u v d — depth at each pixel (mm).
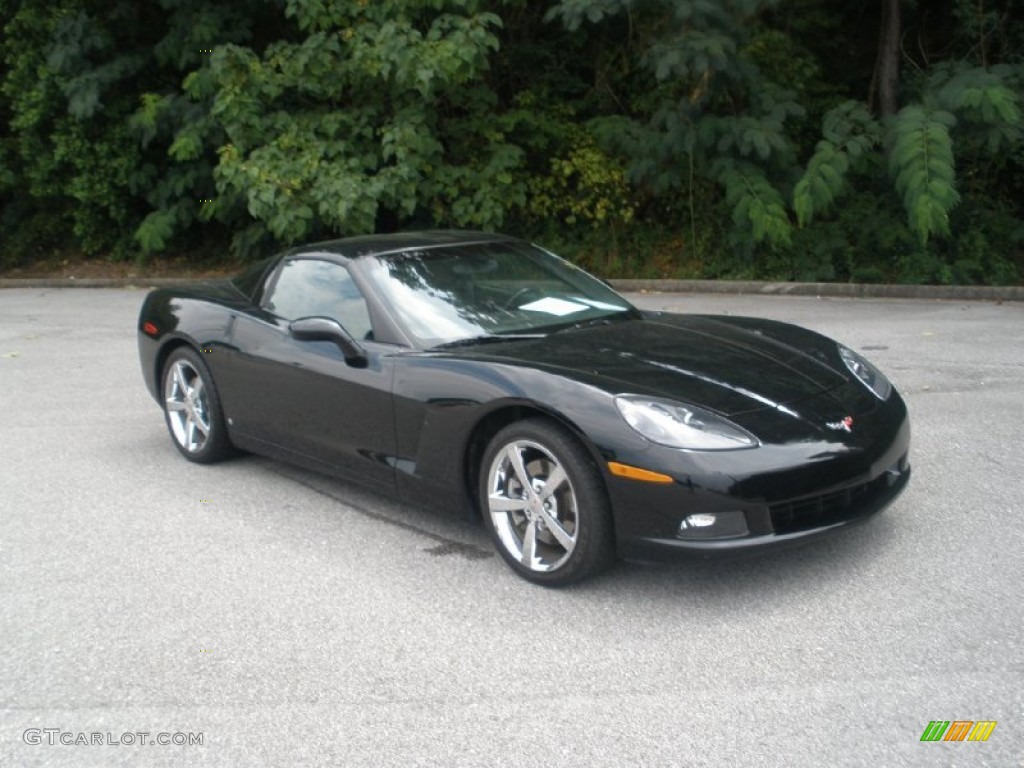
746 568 4270
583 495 3951
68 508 5367
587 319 5070
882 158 12219
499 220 13367
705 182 13727
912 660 3455
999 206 13328
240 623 3961
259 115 13227
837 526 3971
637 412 3885
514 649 3670
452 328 4816
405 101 13211
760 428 3908
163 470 5988
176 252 16297
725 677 3406
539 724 3172
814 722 3111
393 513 5141
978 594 3926
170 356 6121
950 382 7316
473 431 4324
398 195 12891
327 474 5191
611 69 14391
